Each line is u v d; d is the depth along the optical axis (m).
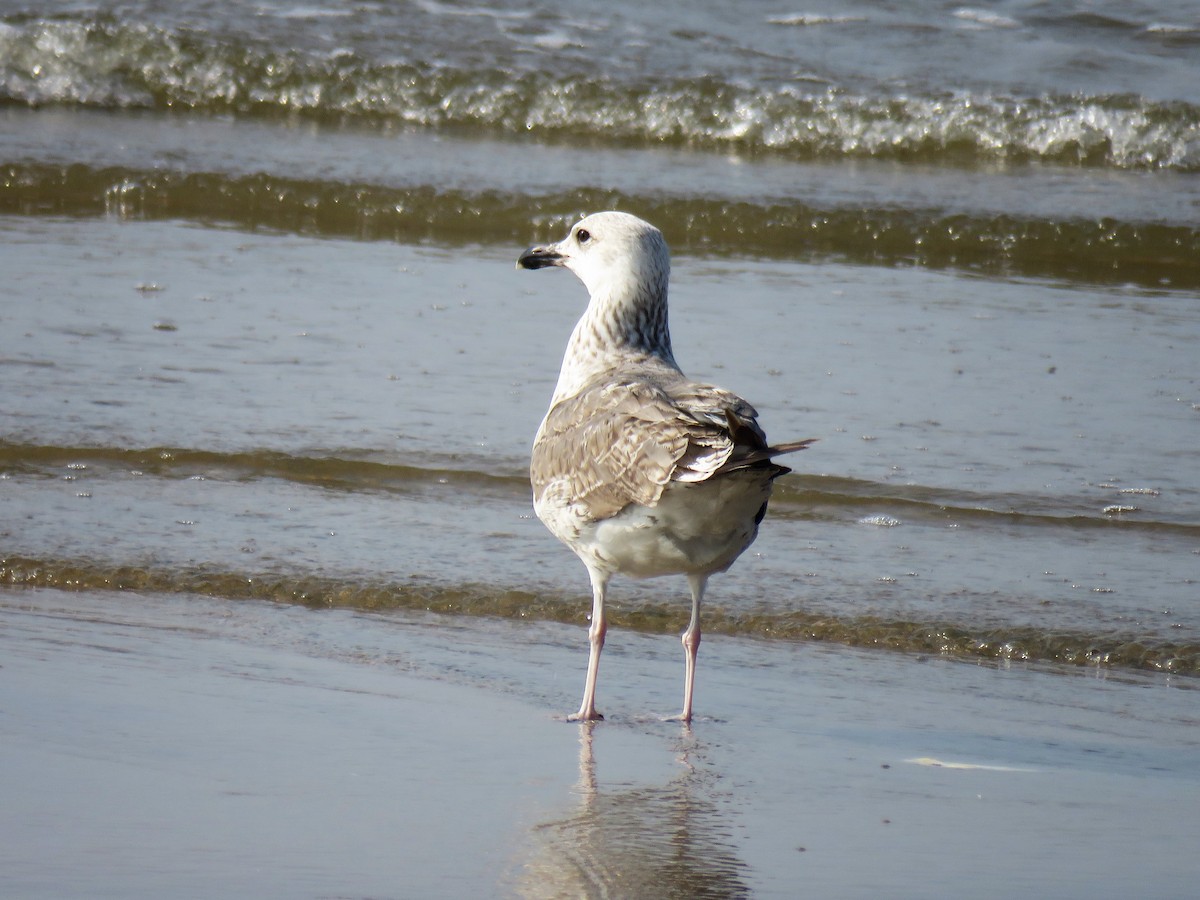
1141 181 25.25
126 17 28.38
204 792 7.37
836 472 13.30
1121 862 7.09
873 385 15.47
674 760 8.32
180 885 6.33
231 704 8.68
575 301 18.19
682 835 7.25
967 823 7.54
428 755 8.13
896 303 18.69
